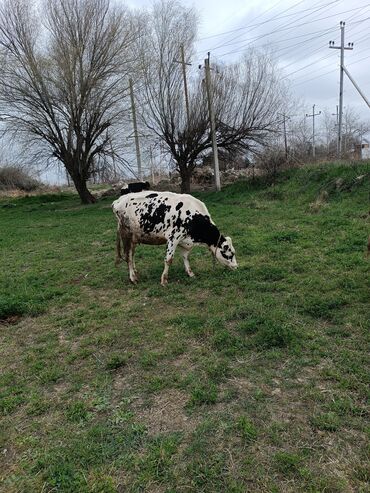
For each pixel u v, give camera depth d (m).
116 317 6.49
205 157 26.17
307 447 3.33
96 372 4.83
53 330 6.27
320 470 3.10
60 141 26.02
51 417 4.03
